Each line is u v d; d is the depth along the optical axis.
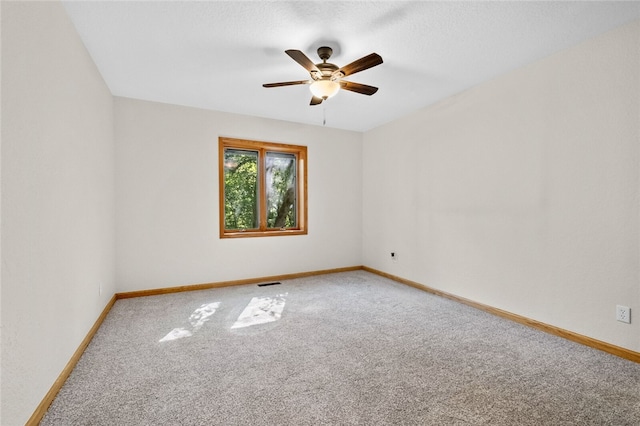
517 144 2.80
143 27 2.14
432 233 3.76
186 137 3.81
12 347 1.27
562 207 2.48
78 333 2.11
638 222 2.06
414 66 2.75
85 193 2.32
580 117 2.36
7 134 1.25
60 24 1.84
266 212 4.51
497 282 2.99
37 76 1.53
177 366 1.99
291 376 1.88
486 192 3.09
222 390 1.73
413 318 2.89
